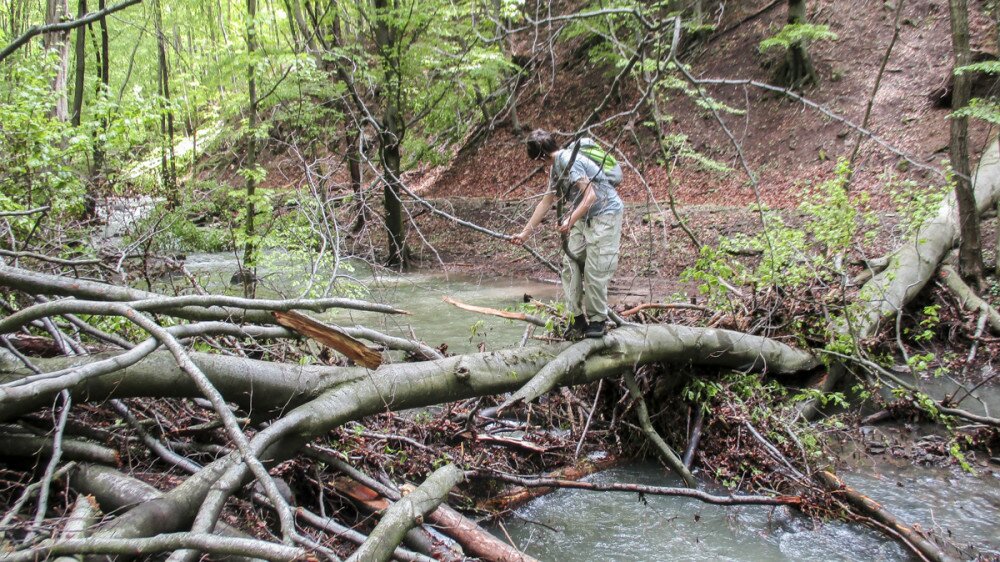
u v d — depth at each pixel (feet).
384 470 13.53
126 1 11.60
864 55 50.47
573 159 13.52
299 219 24.58
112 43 59.36
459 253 46.57
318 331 11.90
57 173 22.17
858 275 23.89
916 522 13.84
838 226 19.92
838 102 48.57
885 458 16.93
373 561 8.86
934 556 12.38
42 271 17.29
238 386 11.24
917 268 23.00
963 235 25.34
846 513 14.12
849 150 45.19
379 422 14.99
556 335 17.01
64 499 10.15
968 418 16.75
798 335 19.35
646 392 17.89
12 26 48.42
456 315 30.32
